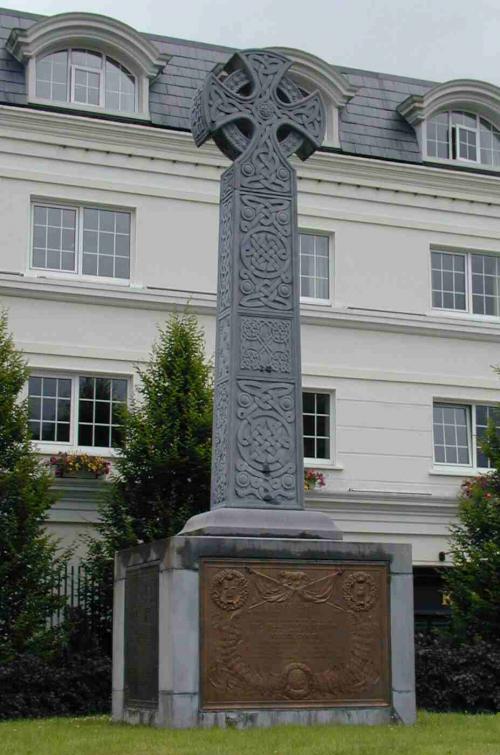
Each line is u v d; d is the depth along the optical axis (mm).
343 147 30531
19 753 12609
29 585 22766
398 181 30844
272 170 16359
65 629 23062
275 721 14117
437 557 29844
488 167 31828
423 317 30531
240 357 15695
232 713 13992
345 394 29828
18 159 27641
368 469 29688
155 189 28672
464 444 30984
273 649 14289
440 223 31172
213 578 14211
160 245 28594
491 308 31703
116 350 27875
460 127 32000
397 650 14805
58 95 28375
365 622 14711
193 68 30094
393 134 31297
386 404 30141
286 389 15758
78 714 21016
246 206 16156
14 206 27484
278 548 14516
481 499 24469
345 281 30125
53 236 28000
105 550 24562
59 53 28516
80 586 25031
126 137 28438
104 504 25578
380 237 30609
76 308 27766
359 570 14797
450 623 25203
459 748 12664
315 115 16734
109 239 28438
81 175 28109
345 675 14523
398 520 29703
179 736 13117
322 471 29281
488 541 23969
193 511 24562
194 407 25109
